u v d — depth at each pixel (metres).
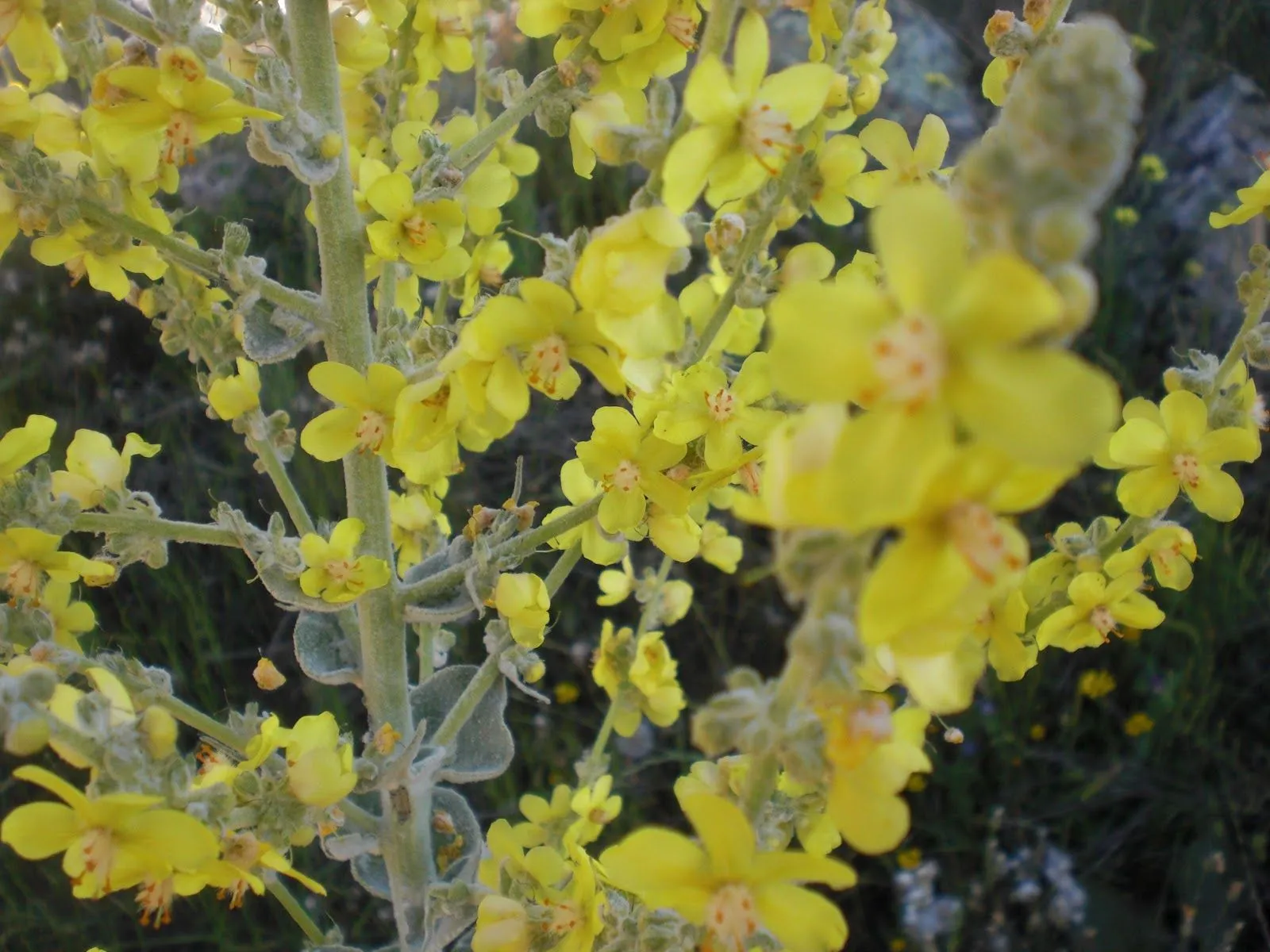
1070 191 0.08
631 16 0.18
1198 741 0.36
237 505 0.38
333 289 0.19
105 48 0.19
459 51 0.22
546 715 0.38
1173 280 0.45
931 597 0.08
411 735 0.22
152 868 0.13
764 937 0.13
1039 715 0.37
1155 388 0.42
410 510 0.25
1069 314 0.08
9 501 0.18
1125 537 0.21
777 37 0.47
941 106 0.48
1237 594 0.37
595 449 0.18
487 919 0.18
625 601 0.39
